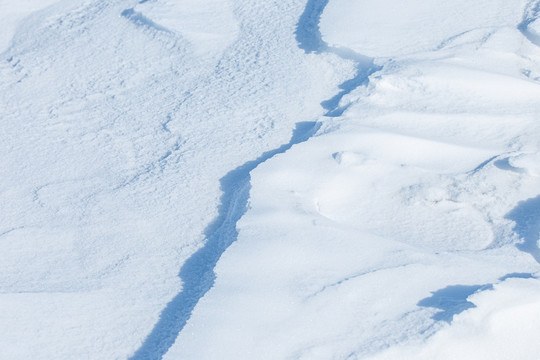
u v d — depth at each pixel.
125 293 4.09
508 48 6.41
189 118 6.41
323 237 4.04
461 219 4.48
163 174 5.53
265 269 3.78
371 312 3.37
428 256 3.81
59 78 7.91
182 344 3.29
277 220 4.26
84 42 8.62
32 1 10.22
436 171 4.91
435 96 5.77
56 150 6.36
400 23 7.10
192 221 4.85
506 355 3.08
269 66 7.06
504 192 4.61
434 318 3.25
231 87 6.84
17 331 3.75
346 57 6.77
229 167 5.49
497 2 7.27
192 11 8.60
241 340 3.25
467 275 3.63
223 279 3.74
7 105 7.47
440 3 7.38
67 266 4.49
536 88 5.72
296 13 8.02
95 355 3.56
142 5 8.90
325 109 6.20
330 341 3.20
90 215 5.11
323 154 5.15
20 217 5.26
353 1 7.63
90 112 7.05
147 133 6.36
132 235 4.77
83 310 3.93
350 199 4.75
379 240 4.01
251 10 8.36
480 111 5.52
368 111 5.71
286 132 5.93
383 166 4.98
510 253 3.96
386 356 3.07
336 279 3.65
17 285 4.27
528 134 5.20
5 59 8.78
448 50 6.47
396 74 6.03
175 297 4.00
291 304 3.47
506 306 3.22
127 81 7.55
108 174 5.77
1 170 6.11
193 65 7.53
